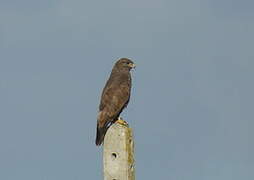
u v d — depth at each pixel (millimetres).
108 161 10656
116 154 10609
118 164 10594
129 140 10664
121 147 10586
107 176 10656
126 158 10562
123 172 10547
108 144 10664
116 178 10602
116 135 10633
